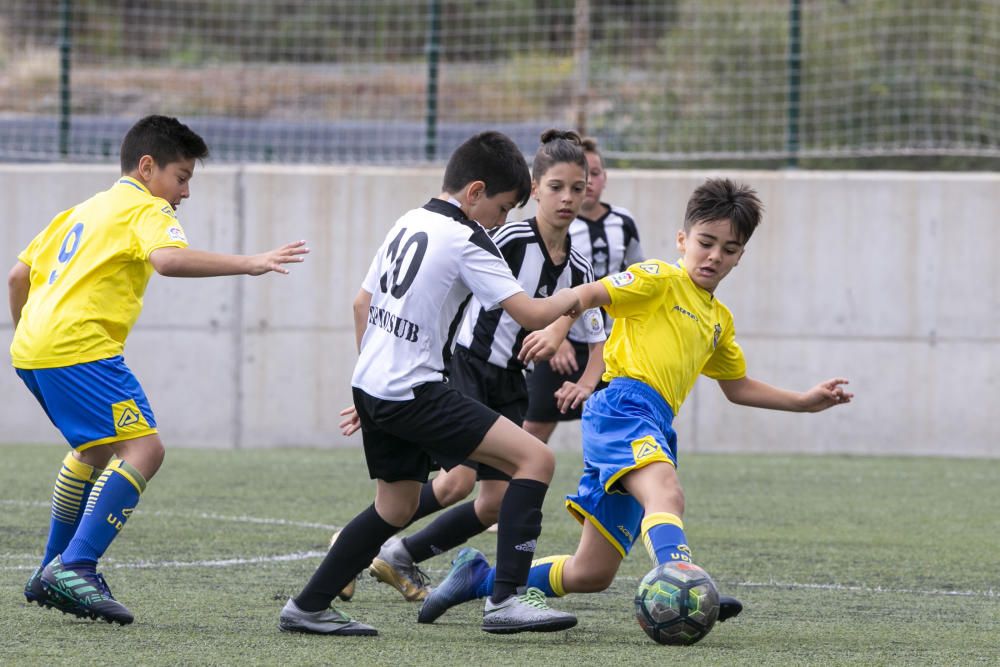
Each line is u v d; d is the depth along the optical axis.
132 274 14.43
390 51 49.44
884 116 40.72
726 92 41.16
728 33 43.12
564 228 17.42
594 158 23.03
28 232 35.66
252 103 49.38
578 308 13.64
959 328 34.59
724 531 22.52
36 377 14.27
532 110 45.16
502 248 17.22
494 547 20.89
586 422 14.27
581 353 21.16
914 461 33.50
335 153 42.09
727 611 14.39
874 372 34.81
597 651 12.87
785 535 22.12
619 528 14.21
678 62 43.53
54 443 35.59
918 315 34.69
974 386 34.62
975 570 19.02
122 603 15.28
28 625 13.76
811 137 40.78
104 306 14.27
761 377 35.03
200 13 52.03
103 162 38.25
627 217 23.62
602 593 16.94
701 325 14.42
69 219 14.90
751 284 34.97
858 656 12.92
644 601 13.19
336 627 13.52
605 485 13.66
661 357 14.07
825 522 23.61
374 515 13.56
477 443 13.18
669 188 35.12
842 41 41.91
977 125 40.31
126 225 14.27
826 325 34.88
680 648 13.12
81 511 14.90
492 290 13.15
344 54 50.56
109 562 18.39
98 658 12.09
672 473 13.49
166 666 11.78
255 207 35.44
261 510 24.05
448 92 46.41
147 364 35.56
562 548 20.66
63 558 13.80
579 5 44.38
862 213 34.72
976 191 34.47
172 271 13.59
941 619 15.27
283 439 35.53
